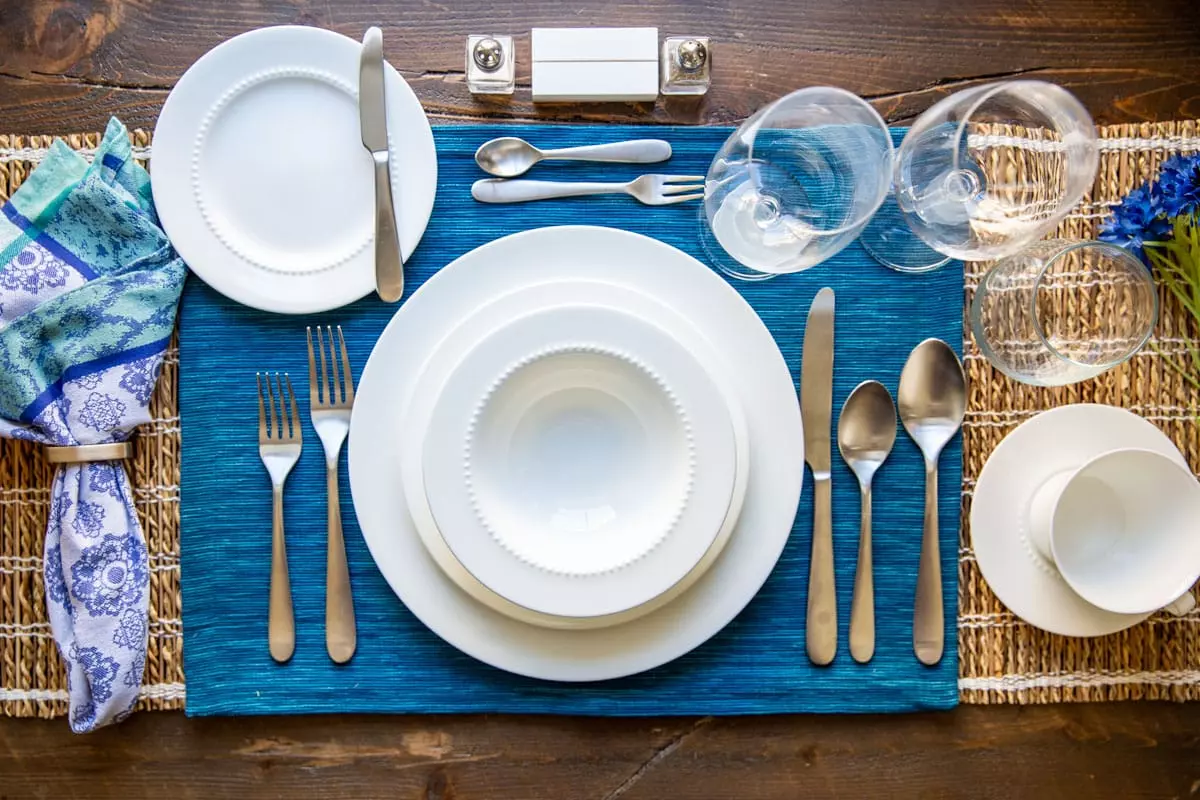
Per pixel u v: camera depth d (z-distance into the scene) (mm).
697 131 719
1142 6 750
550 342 615
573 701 704
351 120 696
